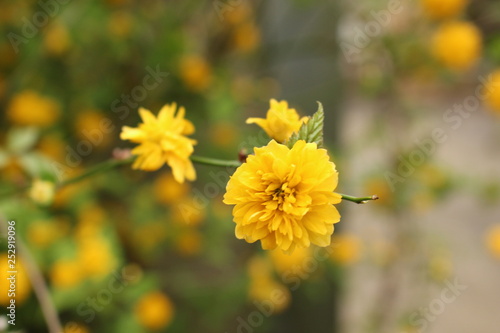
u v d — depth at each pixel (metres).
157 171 0.85
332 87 0.89
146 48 0.76
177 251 0.89
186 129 0.43
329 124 0.89
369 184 0.88
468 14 0.79
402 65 0.82
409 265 0.92
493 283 1.21
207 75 0.79
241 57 0.90
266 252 0.84
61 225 0.68
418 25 0.80
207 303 0.85
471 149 1.38
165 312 0.69
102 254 0.61
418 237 0.91
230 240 0.92
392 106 0.86
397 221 0.90
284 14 0.88
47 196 0.48
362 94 0.88
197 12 0.84
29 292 0.61
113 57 0.75
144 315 0.68
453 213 1.42
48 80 0.74
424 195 0.88
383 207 0.89
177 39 0.75
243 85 0.87
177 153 0.41
